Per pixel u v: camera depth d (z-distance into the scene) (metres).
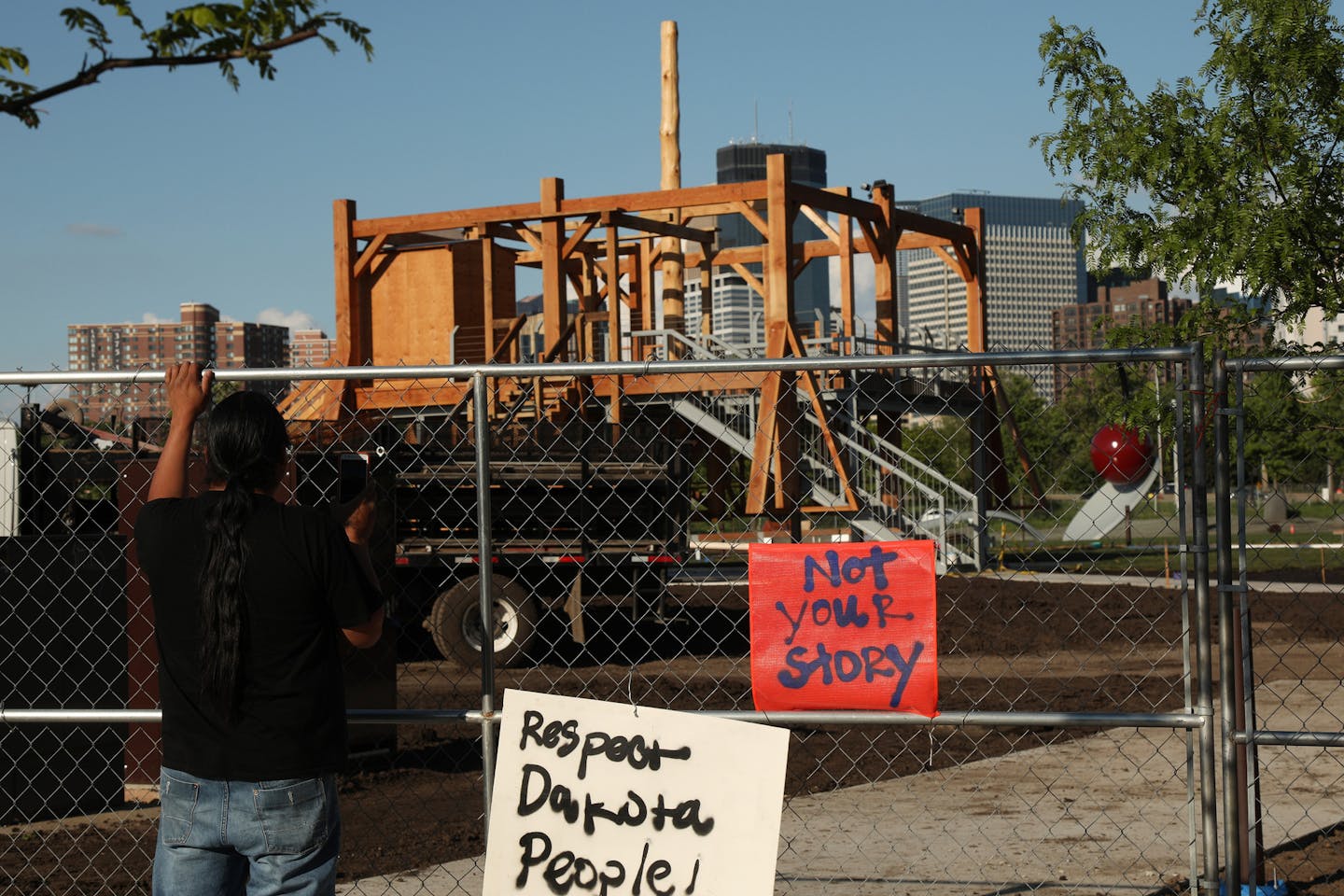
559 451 14.33
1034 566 24.95
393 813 7.39
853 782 8.03
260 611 3.59
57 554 7.55
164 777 3.70
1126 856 6.18
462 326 24.47
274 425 3.80
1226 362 4.69
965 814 7.10
